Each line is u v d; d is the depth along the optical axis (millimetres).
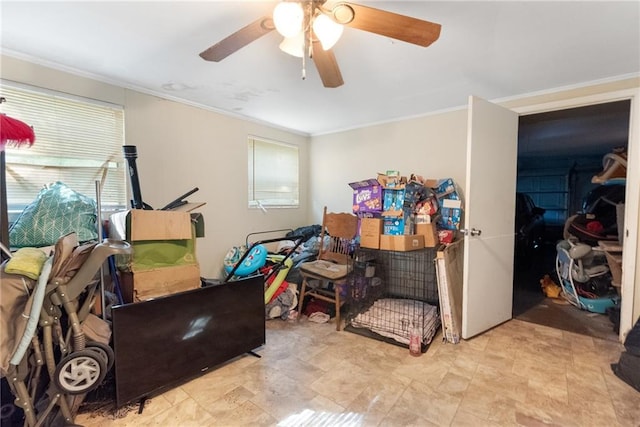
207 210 3129
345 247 3150
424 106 3084
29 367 1375
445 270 2467
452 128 3135
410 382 1861
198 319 1863
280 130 3914
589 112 2986
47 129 2145
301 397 1726
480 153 2412
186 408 1636
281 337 2525
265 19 1299
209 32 1747
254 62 2115
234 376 1941
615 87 2338
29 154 2078
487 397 1711
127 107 2514
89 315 1554
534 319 2869
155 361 1675
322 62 1642
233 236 3393
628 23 1632
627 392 1742
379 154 3650
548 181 6578
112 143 2453
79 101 2260
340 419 1550
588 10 1522
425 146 3312
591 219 3439
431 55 2008
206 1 1463
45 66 2102
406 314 2734
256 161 3635
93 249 1438
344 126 3879
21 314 1278
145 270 1808
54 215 1877
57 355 1516
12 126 1305
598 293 3041
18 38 1807
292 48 1530
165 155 2771
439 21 1627
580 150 5262
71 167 2270
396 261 3311
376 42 1836
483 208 2475
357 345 2375
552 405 1636
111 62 2119
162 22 1644
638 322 1915
